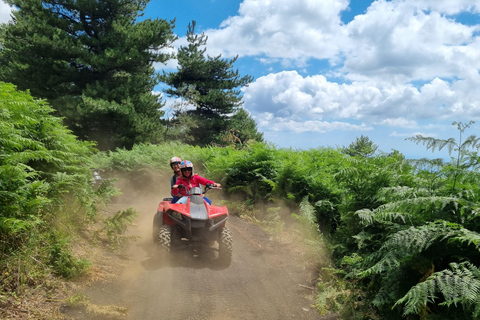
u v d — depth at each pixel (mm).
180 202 6492
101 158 17500
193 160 14852
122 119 30078
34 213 5223
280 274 5812
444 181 4457
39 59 29688
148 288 4902
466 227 4027
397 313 4023
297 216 7387
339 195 7711
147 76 34156
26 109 5555
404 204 4184
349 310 4457
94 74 32656
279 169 10328
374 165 5898
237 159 11656
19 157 4801
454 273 3730
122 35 31734
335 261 5863
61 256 4859
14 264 4305
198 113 48312
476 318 3203
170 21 34531
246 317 4344
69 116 29047
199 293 4887
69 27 31938
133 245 7012
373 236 5340
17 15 33688
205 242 6301
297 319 4418
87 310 4008
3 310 3633
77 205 6645
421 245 3611
